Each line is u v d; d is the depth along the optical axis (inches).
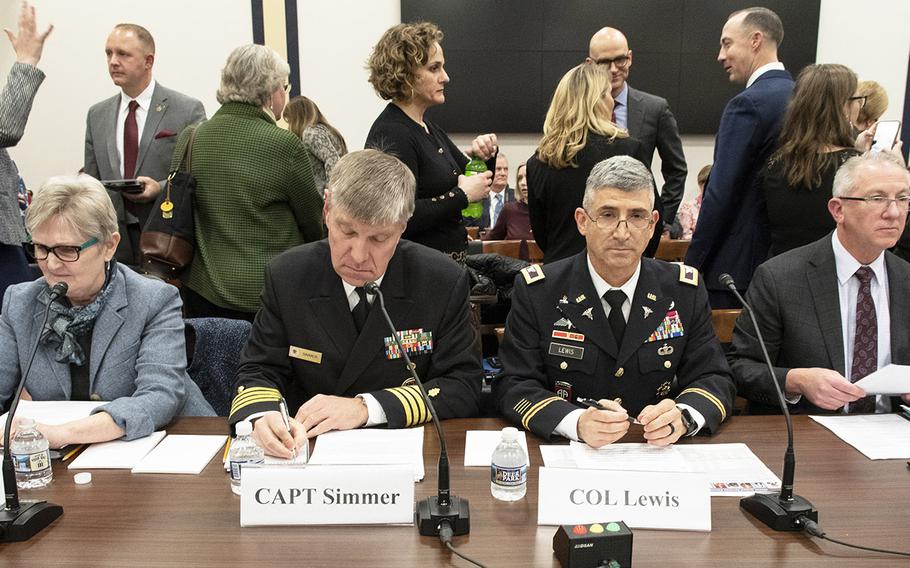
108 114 128.4
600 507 44.7
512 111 232.1
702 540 42.8
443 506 44.1
